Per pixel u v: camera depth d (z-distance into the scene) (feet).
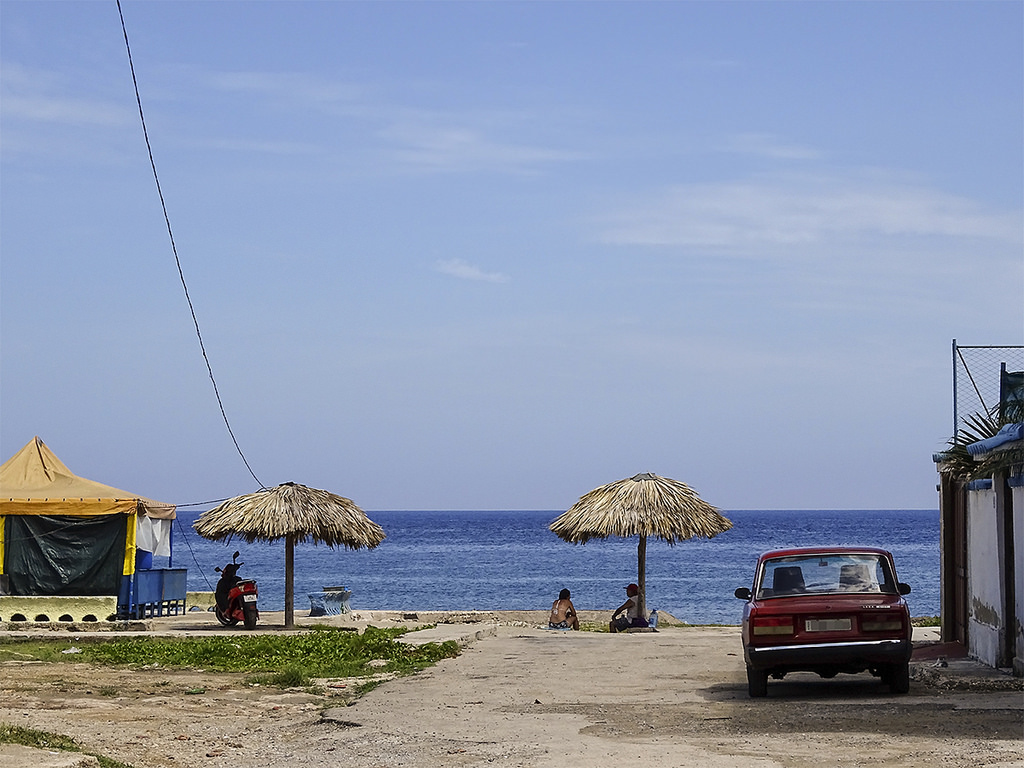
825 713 40.98
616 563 314.14
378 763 33.19
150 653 64.18
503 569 282.97
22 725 39.37
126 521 89.25
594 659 63.87
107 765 31.04
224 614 85.05
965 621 61.77
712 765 31.32
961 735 35.55
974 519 59.06
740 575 252.21
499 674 56.39
